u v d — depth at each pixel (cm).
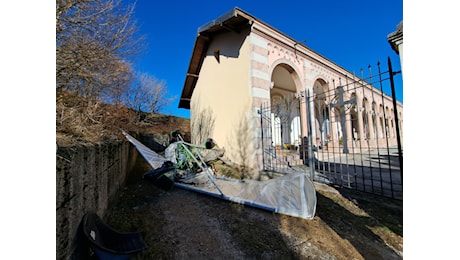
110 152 333
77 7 296
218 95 820
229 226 297
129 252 180
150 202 395
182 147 629
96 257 183
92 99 419
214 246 247
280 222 306
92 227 193
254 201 369
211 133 862
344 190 416
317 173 542
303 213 314
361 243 251
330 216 320
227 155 746
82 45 317
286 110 782
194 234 275
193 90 1177
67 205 151
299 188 351
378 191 397
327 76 942
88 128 336
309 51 848
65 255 142
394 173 547
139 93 1560
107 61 381
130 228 281
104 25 346
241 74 689
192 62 998
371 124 1248
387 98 1482
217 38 831
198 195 436
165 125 1656
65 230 145
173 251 235
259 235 272
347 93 1010
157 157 719
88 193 208
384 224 291
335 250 238
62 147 170
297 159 726
